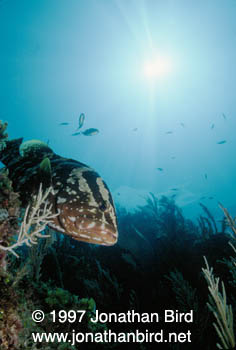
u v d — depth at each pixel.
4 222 0.29
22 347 0.32
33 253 0.75
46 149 0.53
